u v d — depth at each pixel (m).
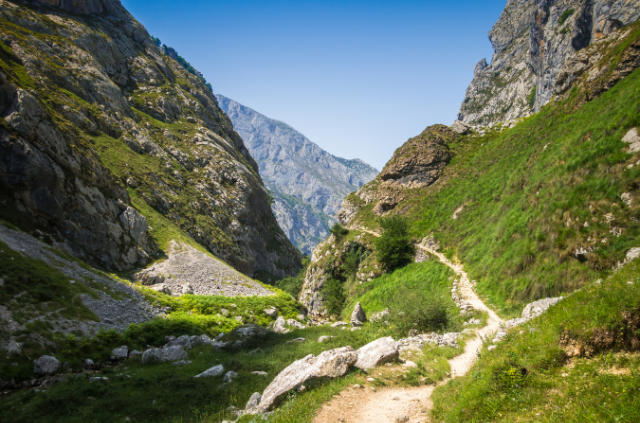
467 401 10.16
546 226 27.17
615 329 9.45
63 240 44.81
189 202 89.00
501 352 12.40
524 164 43.59
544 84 152.25
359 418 10.79
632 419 6.79
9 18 85.25
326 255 68.75
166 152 100.06
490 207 43.91
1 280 25.88
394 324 25.95
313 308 64.50
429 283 39.16
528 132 52.50
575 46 129.62
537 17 166.12
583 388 8.47
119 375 20.66
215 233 87.44
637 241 19.97
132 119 97.88
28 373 20.22
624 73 39.56
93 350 25.55
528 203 33.22
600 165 25.61
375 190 81.44
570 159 29.73
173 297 46.06
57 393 17.14
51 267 33.12
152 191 78.06
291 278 100.81
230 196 106.75
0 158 40.78
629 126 25.56
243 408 14.69
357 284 54.16
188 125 118.00
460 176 60.88
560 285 22.77
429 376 14.49
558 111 48.88
